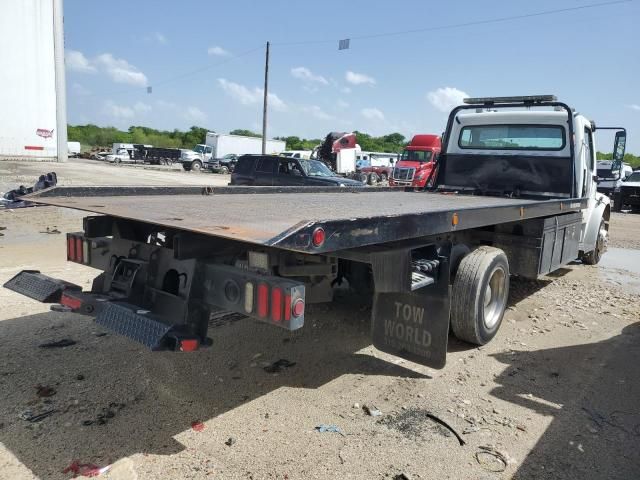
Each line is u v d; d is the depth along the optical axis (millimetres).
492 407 3527
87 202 4199
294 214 3723
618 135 7516
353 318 5309
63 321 4797
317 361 4219
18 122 19016
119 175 25016
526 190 7023
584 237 7270
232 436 3035
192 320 3092
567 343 4820
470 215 3879
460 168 7688
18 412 3180
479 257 4547
